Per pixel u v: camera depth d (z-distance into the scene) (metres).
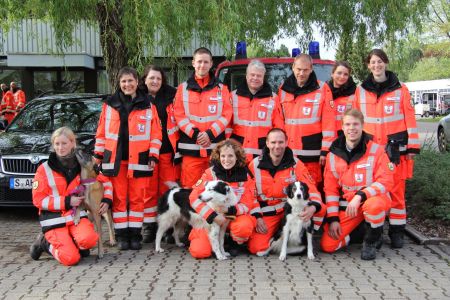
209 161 5.64
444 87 44.56
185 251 5.39
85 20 8.23
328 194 5.26
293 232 4.96
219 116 5.65
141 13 6.75
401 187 5.43
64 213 4.93
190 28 7.18
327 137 5.59
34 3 7.36
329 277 4.44
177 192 5.26
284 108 5.77
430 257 5.09
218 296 3.96
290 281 4.33
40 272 4.61
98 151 5.42
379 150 5.12
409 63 9.20
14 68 17.80
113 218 5.50
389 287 4.16
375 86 5.58
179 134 5.82
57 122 7.61
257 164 5.30
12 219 6.90
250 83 5.58
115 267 4.77
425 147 9.69
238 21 7.07
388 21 8.45
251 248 5.20
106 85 17.80
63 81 17.73
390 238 5.53
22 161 6.49
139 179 5.43
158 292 4.06
